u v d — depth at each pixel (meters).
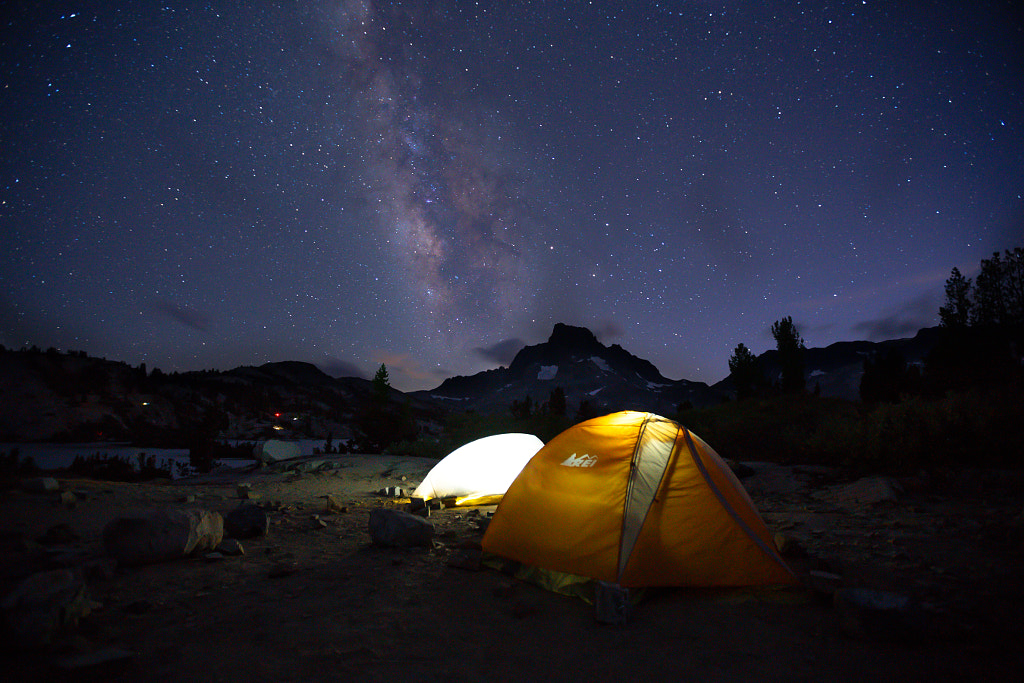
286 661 3.17
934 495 8.16
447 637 3.58
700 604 4.22
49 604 3.26
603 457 5.16
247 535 6.21
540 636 3.62
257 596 4.26
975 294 22.08
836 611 3.96
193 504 8.43
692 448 5.13
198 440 37.62
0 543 5.13
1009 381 16.56
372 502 9.25
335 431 180.50
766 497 9.26
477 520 7.48
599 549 4.55
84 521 6.53
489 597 4.37
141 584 4.41
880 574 4.73
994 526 6.14
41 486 8.29
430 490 9.27
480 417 23.14
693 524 4.70
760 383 33.03
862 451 10.87
